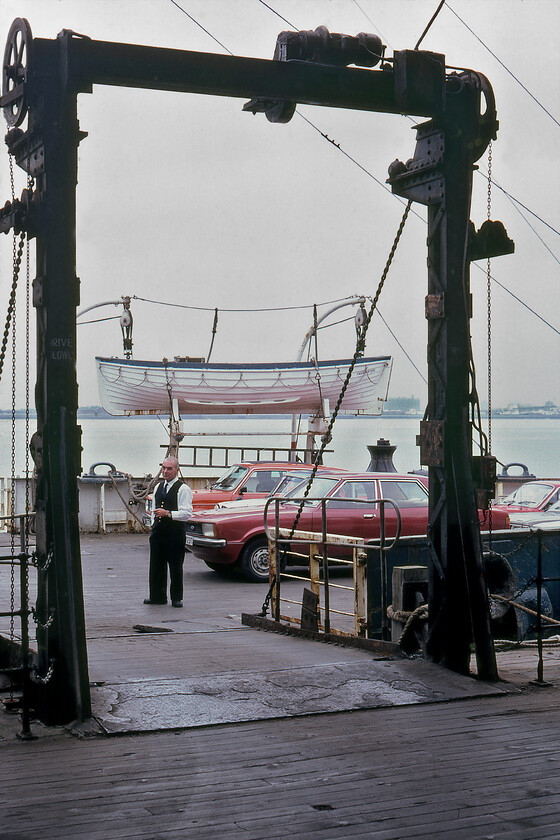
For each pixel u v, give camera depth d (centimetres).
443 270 767
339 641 892
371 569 994
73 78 634
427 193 777
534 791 494
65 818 457
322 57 723
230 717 628
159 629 1000
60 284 642
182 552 1233
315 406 3272
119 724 610
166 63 660
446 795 488
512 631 1054
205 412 3222
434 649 780
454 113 760
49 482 639
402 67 732
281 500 1006
